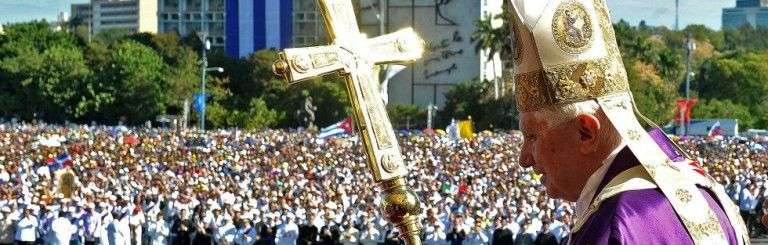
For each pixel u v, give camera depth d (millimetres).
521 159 4676
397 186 5133
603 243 4004
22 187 48812
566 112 4457
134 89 135250
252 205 40938
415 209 5137
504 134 91875
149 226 40375
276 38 167000
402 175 5141
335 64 5176
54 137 86062
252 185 50906
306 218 37688
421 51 5348
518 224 35344
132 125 137500
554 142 4496
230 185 50125
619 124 4410
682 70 136500
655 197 4148
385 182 5141
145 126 122562
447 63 155250
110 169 59531
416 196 5164
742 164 57688
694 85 140875
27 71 140000
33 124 128500
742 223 4367
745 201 39875
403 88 156000
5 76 141750
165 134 94938
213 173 58375
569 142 4473
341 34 5230
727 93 140875
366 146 5141
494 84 124062
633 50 123625
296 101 127312
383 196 5152
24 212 38844
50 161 61094
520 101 4602
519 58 4562
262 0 167000
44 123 134375
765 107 139375
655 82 107188
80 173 56875
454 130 84625
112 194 45812
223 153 71062
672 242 4039
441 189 47750
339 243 35844
